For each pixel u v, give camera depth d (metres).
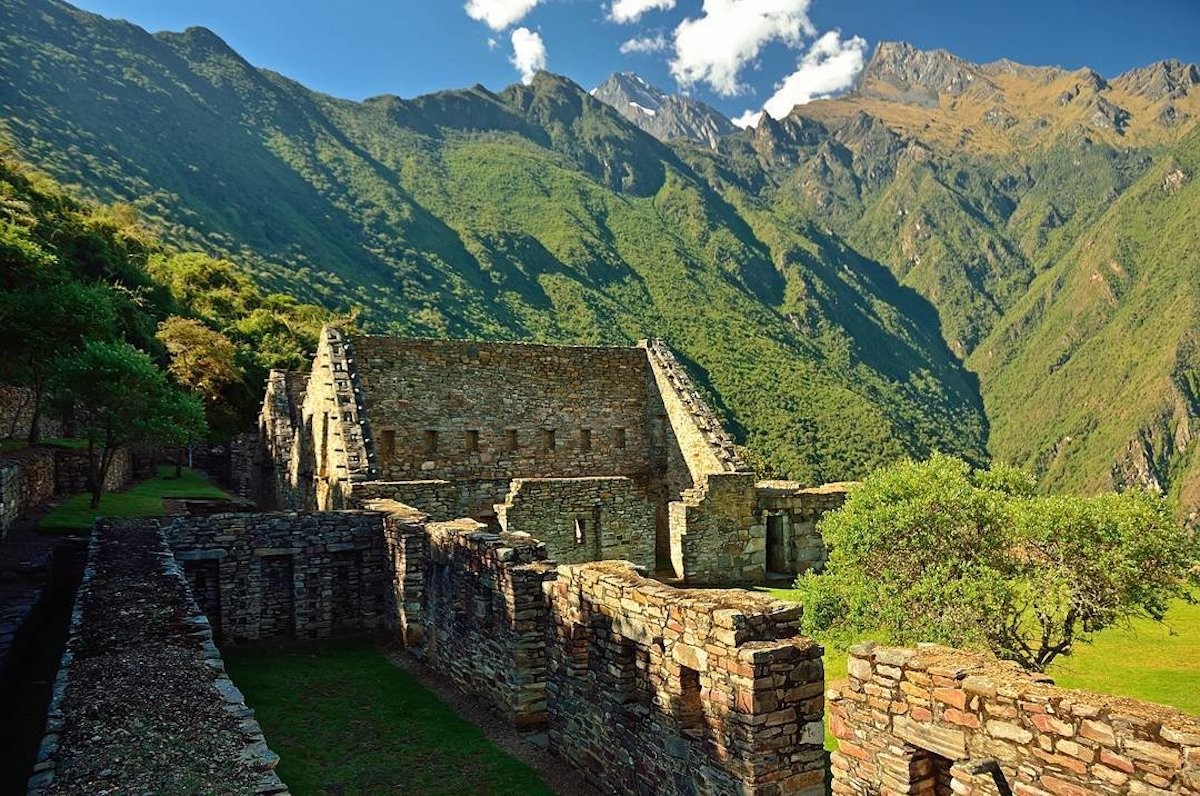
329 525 16.84
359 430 20.91
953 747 6.85
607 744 9.68
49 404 29.47
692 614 8.30
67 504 25.09
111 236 63.69
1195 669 16.75
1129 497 15.42
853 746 7.77
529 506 20.48
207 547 16.06
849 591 15.91
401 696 13.00
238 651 15.61
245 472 46.03
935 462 17.92
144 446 42.41
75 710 7.68
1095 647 18.38
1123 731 5.74
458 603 13.48
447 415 24.14
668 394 26.58
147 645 9.50
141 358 25.05
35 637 13.16
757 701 7.51
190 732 7.25
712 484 23.33
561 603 10.70
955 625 14.35
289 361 62.09
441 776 10.09
